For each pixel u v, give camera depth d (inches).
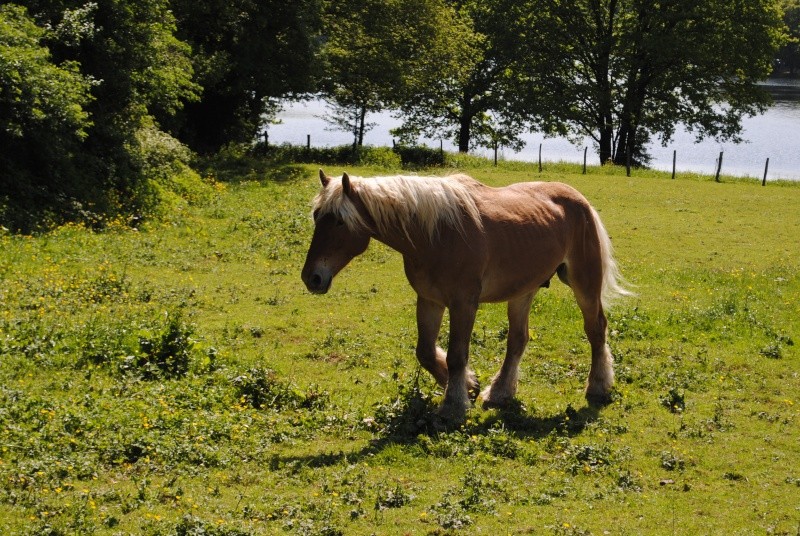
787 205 1140.5
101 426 310.5
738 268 743.1
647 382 421.1
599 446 330.0
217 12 1318.9
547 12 1951.3
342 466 299.6
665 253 802.8
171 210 803.4
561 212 386.0
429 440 323.0
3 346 390.9
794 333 523.5
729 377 434.6
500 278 355.6
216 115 1457.9
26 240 609.3
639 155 2078.0
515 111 2021.4
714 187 1323.8
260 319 505.0
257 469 295.6
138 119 910.4
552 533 257.6
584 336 498.3
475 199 354.6
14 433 297.3
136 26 861.2
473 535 255.0
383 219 323.6
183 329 412.8
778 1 2105.1
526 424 354.6
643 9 1836.9
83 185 746.8
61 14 791.7
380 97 1772.9
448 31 1737.2
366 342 470.3
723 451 335.3
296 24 1380.4
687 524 267.7
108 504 261.0
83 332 416.2
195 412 340.5
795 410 388.5
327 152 1546.5
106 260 598.5
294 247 710.5
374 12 1648.6
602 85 1957.4
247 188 1003.9
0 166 674.8
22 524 242.1
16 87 661.9
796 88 4352.9
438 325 353.1
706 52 1784.0
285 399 368.8
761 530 265.9
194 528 243.0
